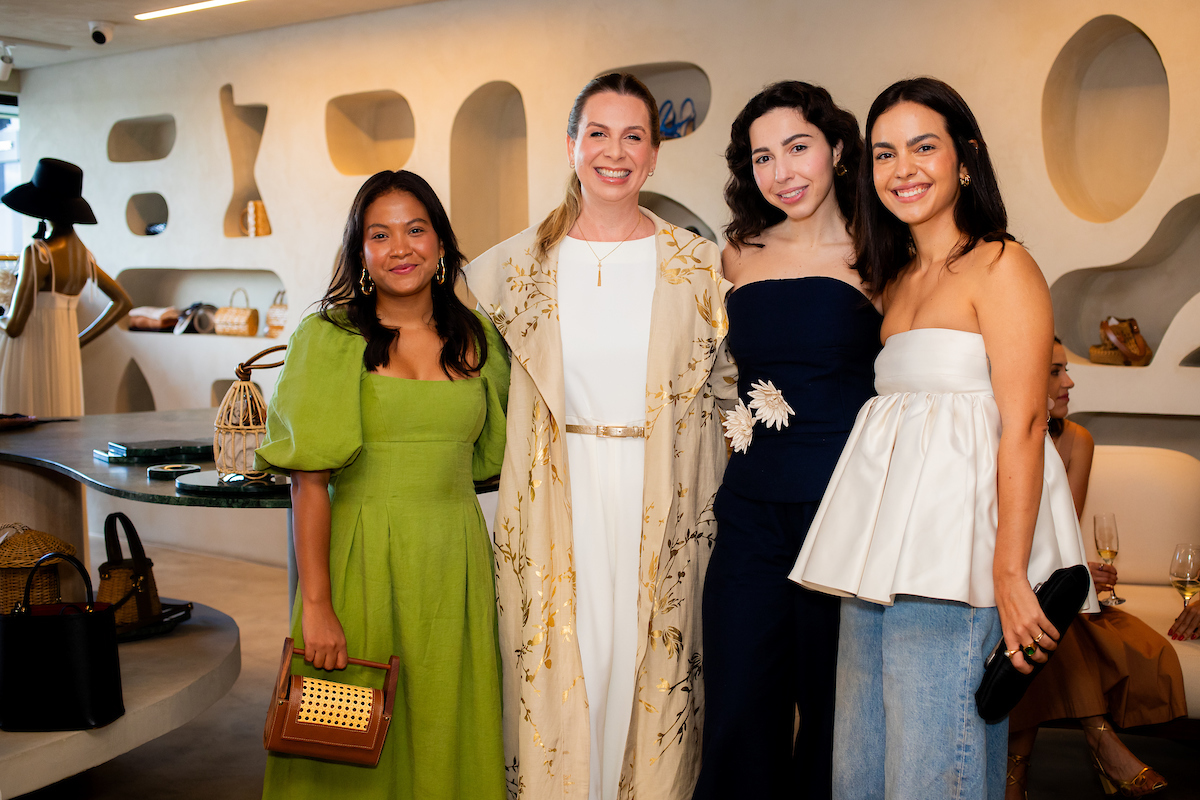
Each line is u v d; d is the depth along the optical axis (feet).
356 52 17.58
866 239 6.19
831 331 6.51
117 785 9.32
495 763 6.46
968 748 5.22
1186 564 8.55
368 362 6.17
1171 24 10.80
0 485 10.89
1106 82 12.46
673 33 14.38
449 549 6.35
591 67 15.20
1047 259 11.85
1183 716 8.13
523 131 17.70
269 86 18.67
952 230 5.66
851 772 5.92
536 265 6.86
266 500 7.71
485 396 6.88
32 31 18.75
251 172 20.13
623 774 6.87
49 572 9.27
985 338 5.24
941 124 5.50
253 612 15.17
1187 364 11.71
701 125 14.24
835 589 5.46
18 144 23.27
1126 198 12.41
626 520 6.85
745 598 6.66
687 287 6.83
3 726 7.32
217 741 10.42
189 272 22.22
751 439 6.82
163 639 9.69
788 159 6.64
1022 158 11.91
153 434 11.44
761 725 6.67
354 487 6.32
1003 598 4.99
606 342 6.81
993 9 11.94
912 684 5.33
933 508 5.19
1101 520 9.07
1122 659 8.22
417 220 6.18
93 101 21.43
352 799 6.18
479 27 16.24
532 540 6.70
